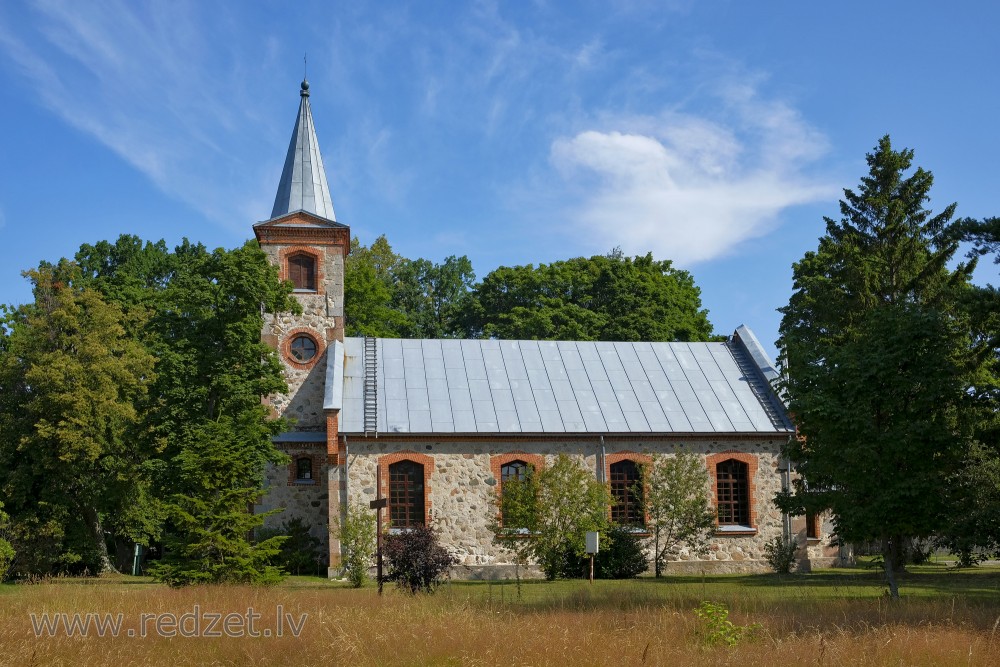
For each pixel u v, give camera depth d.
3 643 14.59
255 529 36.66
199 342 35.16
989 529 24.62
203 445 26.66
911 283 40.75
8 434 40.12
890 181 45.34
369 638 15.16
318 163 42.59
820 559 39.25
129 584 30.77
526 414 36.66
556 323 61.59
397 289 75.19
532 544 33.22
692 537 36.12
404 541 27.03
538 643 14.39
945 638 14.30
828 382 22.98
